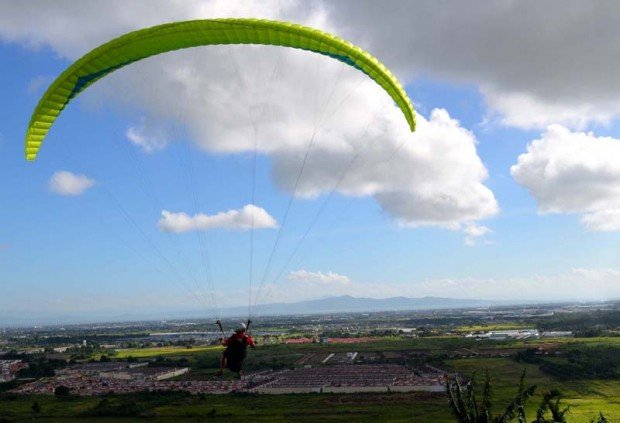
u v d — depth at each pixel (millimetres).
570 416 67500
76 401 95062
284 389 98750
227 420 76812
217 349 198250
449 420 70938
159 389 103938
